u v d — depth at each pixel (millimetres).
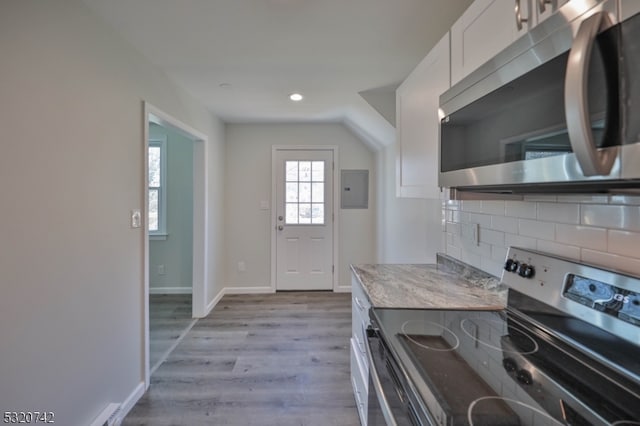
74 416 1486
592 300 900
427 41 1928
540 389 741
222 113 3607
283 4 1555
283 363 2467
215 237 3773
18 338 1202
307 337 2918
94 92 1604
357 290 1832
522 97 818
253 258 4242
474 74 1052
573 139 581
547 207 1150
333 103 3170
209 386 2170
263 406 1969
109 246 1741
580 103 559
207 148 3432
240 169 4184
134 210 1984
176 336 2943
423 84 1627
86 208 1556
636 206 838
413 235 2754
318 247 4281
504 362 867
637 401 697
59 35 1375
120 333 1850
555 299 1028
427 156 1579
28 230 1236
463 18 1229
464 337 1029
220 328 3123
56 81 1361
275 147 4188
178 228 4234
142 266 2076
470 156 1083
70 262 1454
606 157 557
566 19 673
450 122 1230
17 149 1189
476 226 1669
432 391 725
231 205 4195
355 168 4234
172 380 2238
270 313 3512
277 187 4223
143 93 2090
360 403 1726
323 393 2096
